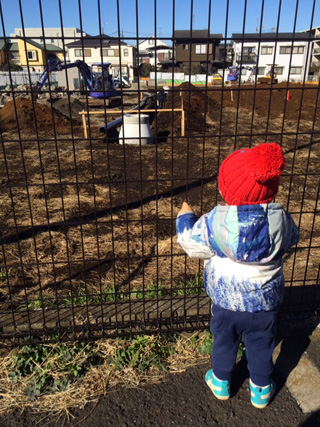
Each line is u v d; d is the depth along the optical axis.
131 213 4.86
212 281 1.89
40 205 5.14
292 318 2.68
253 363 2.00
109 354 2.44
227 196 1.73
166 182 6.27
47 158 8.12
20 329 2.50
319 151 8.55
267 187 1.66
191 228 1.89
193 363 2.41
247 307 1.83
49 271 3.39
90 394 2.20
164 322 2.60
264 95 19.94
